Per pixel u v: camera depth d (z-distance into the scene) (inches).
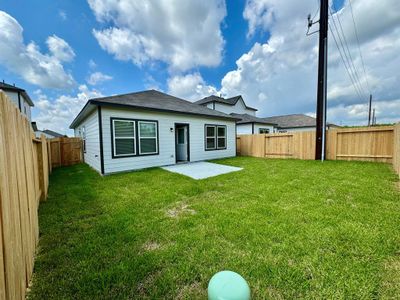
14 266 51.2
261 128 724.7
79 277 67.7
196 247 84.4
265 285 62.5
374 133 308.5
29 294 61.5
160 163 327.3
